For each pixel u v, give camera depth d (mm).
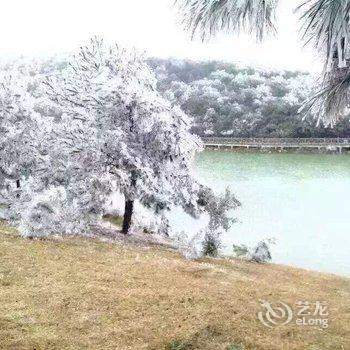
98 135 14180
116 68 15391
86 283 8344
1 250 9914
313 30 3545
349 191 36906
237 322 7211
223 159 64375
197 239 13422
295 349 6559
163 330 6746
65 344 6188
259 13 3617
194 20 3727
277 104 90000
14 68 17781
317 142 71438
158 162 14922
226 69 124938
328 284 11586
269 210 29172
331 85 4883
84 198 14664
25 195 15078
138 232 17547
